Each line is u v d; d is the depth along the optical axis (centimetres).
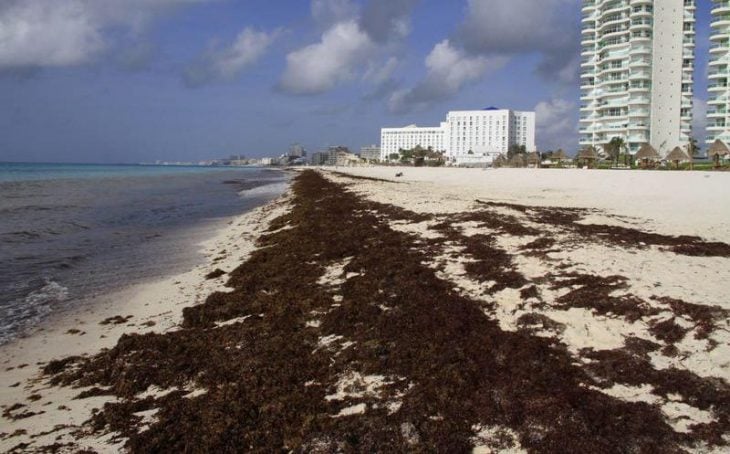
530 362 662
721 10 7638
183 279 1250
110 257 1540
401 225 1886
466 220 1902
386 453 492
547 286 977
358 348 726
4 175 7788
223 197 4247
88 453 515
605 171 5634
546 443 502
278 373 662
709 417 538
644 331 746
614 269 1074
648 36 8688
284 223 2161
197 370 692
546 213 2178
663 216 2116
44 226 2175
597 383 613
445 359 677
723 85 7675
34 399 640
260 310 941
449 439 509
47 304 1042
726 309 793
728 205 2602
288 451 502
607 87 9344
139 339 800
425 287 996
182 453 504
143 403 610
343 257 1355
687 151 7319
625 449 488
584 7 10062
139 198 3891
